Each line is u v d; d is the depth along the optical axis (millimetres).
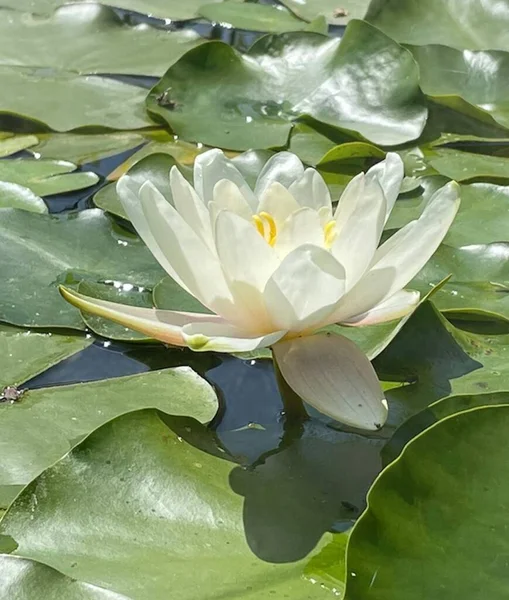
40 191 822
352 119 939
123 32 1156
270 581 572
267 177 688
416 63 938
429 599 550
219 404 663
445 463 573
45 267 743
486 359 676
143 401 660
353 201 623
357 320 630
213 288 608
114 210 790
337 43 998
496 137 932
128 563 580
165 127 941
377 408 607
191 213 625
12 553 583
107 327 704
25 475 622
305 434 640
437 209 615
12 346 695
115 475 608
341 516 598
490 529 564
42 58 1082
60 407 657
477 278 736
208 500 603
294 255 588
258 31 1175
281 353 620
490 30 1103
